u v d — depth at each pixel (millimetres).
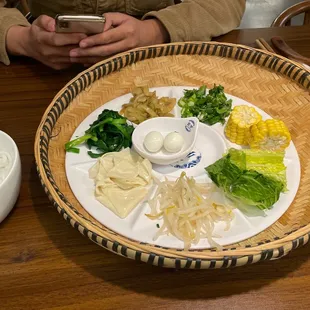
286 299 841
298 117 1263
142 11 1987
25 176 1104
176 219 943
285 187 1030
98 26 1403
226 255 780
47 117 1148
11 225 981
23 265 898
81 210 993
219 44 1449
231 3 1733
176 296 849
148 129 1219
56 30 1392
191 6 1660
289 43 1619
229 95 1350
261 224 949
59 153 1146
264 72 1404
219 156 1175
